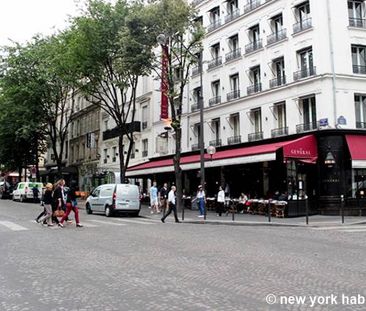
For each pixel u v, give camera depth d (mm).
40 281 7102
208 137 32969
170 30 25391
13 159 50000
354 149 23172
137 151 40375
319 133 23703
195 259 9219
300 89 25484
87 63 28078
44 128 44219
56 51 32625
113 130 43469
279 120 27250
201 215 23094
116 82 27891
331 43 24344
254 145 27828
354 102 24531
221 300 5824
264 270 7996
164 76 26500
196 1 35031
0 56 38719
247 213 24781
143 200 35594
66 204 17016
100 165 47031
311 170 24922
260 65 28750
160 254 9906
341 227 17109
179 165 26344
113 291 6395
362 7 25672
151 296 6074
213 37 33250
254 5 29438
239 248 10953
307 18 25656
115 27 27672
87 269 8117
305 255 9820
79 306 5590
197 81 34500
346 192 23484
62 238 12961
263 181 26891
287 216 21609
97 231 15070
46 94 39969
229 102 30797
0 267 8320
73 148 56156
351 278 7273
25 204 34500
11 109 40750
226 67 31734
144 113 40156
